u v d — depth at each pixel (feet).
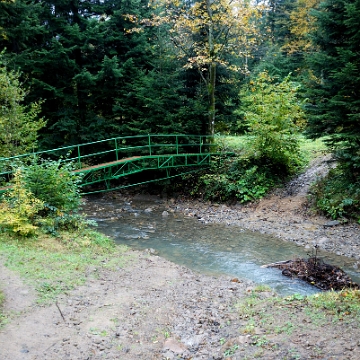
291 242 36.55
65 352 15.57
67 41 60.03
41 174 32.91
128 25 64.49
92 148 64.03
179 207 53.72
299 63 85.35
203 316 19.11
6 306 18.95
